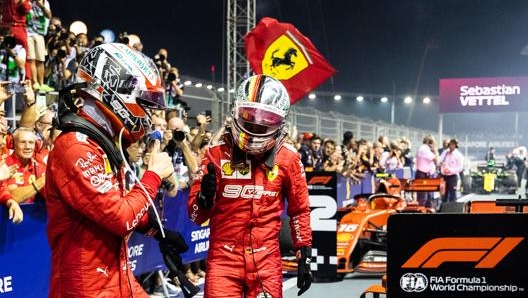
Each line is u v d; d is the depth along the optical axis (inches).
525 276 144.1
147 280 295.3
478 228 145.3
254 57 365.4
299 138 574.9
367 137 956.0
